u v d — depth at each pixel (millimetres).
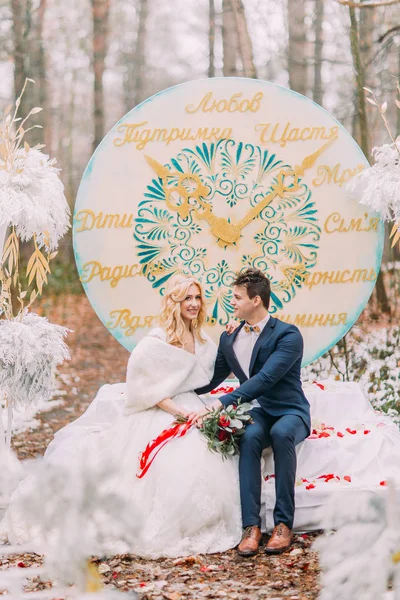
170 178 5070
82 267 5094
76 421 4723
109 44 14781
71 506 2416
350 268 5105
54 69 14922
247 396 4078
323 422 4754
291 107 5059
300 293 5121
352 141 5055
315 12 12320
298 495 3965
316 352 5145
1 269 4566
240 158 5078
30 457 6262
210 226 5090
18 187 4426
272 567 3539
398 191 4691
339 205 5090
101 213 5070
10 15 13352
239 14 10922
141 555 3732
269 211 5090
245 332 4316
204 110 5059
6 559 3678
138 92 14859
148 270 5086
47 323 4625
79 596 2396
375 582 2365
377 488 3971
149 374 4191
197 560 3668
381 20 11195
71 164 14961
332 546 2508
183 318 4363
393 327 8438
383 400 6844
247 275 4273
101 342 10656
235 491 3918
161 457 3926
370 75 11172
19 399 4496
